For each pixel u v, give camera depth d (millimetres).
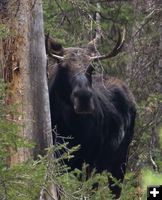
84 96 13039
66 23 15922
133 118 15961
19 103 10734
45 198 10617
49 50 13500
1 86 10023
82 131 14156
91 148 14500
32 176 9367
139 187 11148
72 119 13984
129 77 17875
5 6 11391
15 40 11500
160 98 16625
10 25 11414
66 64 13531
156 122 16531
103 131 14773
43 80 11609
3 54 11578
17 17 11438
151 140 16297
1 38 11484
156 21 17547
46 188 9633
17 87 11500
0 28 10797
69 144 14156
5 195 9195
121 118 15375
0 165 9305
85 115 14023
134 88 17641
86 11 12438
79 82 13180
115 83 15812
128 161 16656
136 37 18109
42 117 11516
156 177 6801
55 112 14000
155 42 17672
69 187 10172
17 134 10234
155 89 17531
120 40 13414
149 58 17688
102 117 14602
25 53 11500
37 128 11453
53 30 15469
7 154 9742
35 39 11555
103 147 15016
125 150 15836
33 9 11500
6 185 9281
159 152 15984
